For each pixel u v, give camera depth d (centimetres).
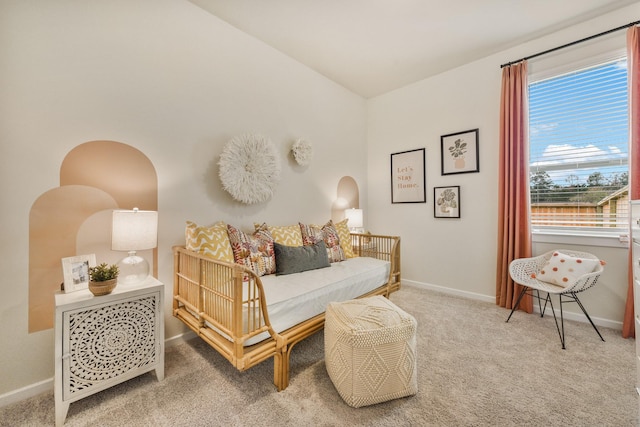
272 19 245
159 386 162
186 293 203
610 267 238
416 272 367
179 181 220
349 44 283
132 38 195
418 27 255
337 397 152
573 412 140
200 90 232
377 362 144
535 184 281
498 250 290
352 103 395
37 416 141
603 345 207
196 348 207
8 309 151
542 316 262
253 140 259
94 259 170
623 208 236
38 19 159
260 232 247
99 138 181
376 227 411
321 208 347
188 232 208
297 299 182
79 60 173
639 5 224
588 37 242
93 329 144
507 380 166
